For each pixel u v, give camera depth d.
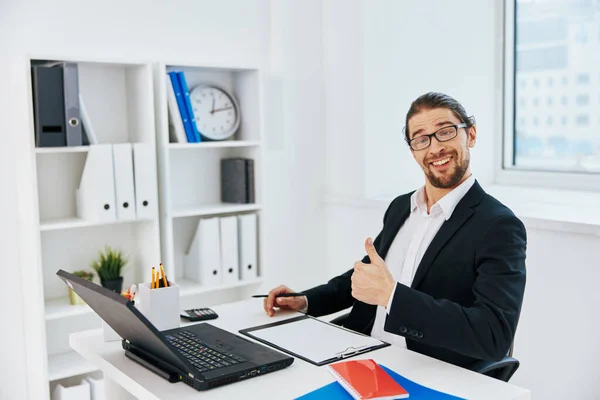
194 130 3.01
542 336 2.70
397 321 1.59
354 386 1.36
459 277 1.77
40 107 2.54
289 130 3.51
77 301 2.79
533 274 2.70
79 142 2.64
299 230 3.60
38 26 2.76
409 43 3.46
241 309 2.08
